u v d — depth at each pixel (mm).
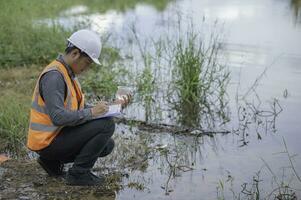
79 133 5102
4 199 5086
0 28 10266
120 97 5285
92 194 5215
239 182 5594
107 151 5520
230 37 11562
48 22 12078
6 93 8078
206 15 14086
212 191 5383
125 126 7109
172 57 9125
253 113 7605
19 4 12109
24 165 5828
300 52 10492
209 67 9320
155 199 5188
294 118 7414
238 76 9078
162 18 13938
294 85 8664
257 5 15953
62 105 4891
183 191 5371
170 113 7621
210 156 6238
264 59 10016
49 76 4891
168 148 6398
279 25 12992
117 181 5504
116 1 16609
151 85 8406
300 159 6172
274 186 5527
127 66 9586
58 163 5492
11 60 9398
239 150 6430
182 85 8109
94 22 12570
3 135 6543
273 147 6508
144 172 5766
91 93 8297
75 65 4988
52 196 5152
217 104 7965
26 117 6910
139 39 11586
